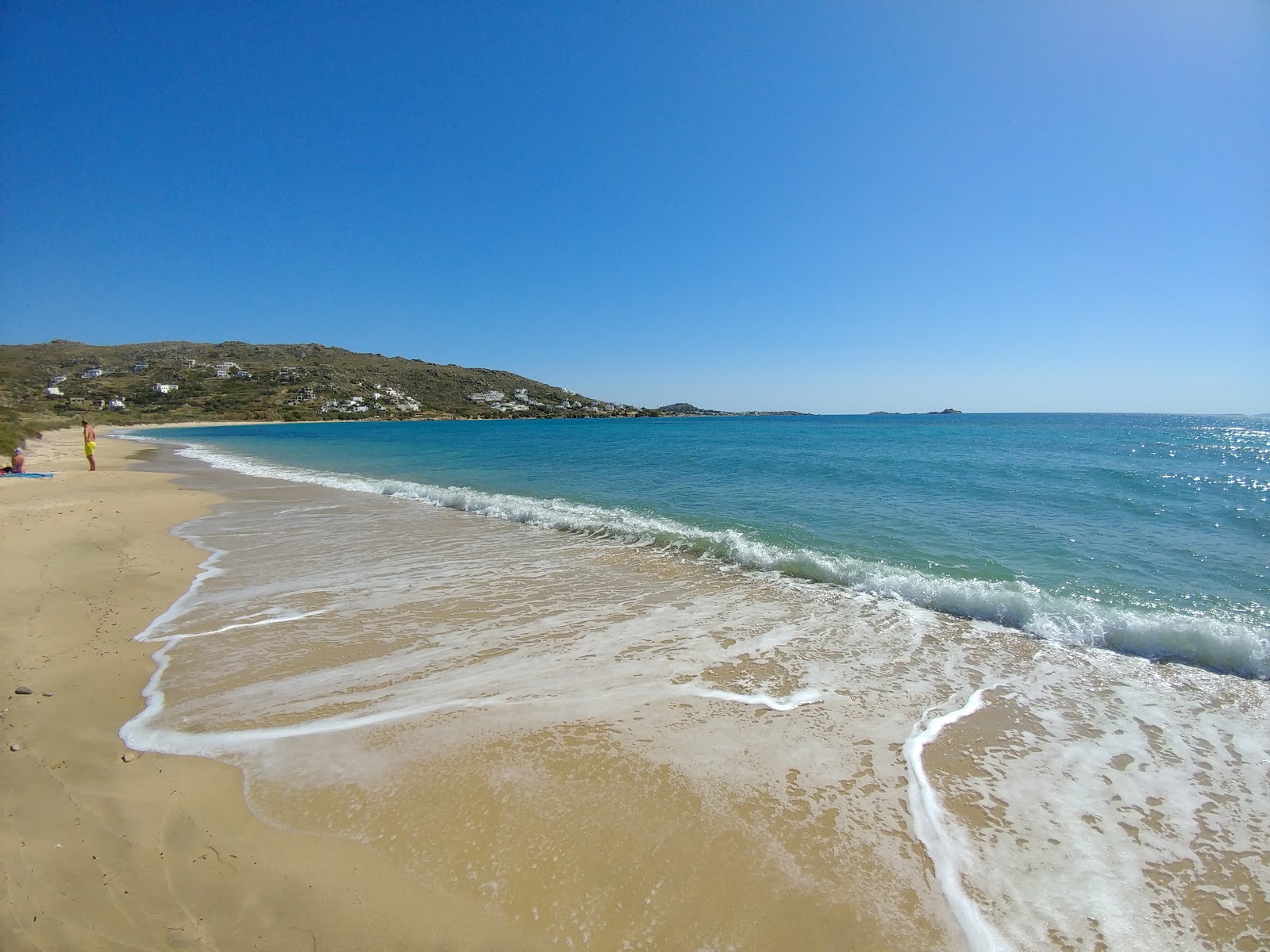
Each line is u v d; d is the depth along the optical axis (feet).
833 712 15.81
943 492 51.31
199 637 20.25
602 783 12.61
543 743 14.08
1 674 16.51
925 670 18.51
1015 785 12.87
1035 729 15.15
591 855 10.50
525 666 18.35
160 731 14.14
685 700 16.38
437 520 42.24
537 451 117.29
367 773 12.76
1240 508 42.88
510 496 52.21
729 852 10.68
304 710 15.43
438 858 10.31
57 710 14.88
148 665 17.94
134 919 8.64
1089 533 35.42
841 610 23.67
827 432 189.88
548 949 8.62
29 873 9.29
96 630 20.40
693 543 33.83
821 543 33.17
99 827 10.52
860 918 9.36
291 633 20.77
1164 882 10.27
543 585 26.71
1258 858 10.82
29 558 28.73
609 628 21.68
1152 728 15.25
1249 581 26.68
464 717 15.24
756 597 25.16
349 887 9.58
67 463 84.23
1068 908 9.70
